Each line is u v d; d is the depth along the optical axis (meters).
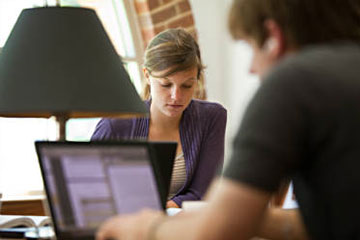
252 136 1.18
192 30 5.61
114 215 1.75
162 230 1.31
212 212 1.20
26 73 1.89
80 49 1.93
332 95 1.18
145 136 2.94
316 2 1.30
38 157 1.89
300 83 1.19
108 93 1.91
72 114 2.19
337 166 1.20
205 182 3.01
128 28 5.30
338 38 1.32
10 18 4.23
